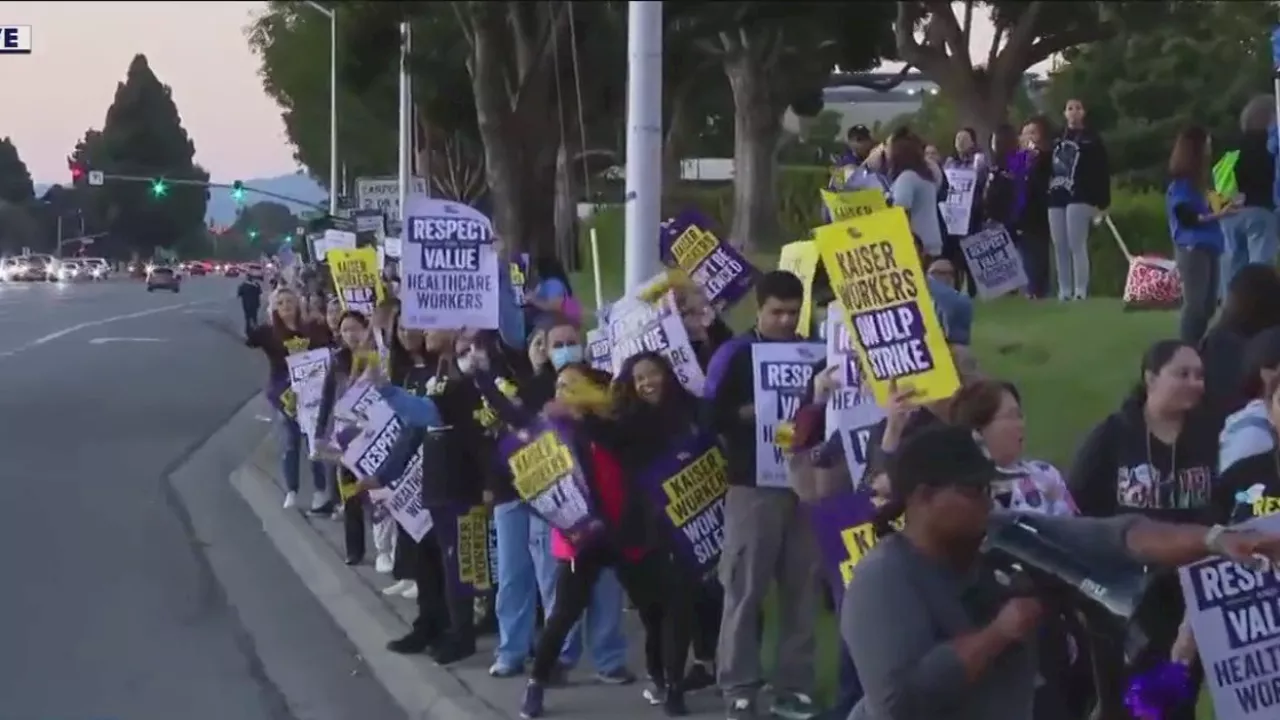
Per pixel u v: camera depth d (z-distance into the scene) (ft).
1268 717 15.52
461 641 30.09
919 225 40.68
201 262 365.81
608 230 78.33
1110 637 15.07
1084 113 51.47
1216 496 17.97
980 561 13.61
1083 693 15.51
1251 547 13.79
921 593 13.16
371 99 119.14
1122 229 67.56
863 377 20.92
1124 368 40.04
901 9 49.44
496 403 26.20
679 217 32.07
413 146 112.47
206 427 72.43
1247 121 38.09
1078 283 51.11
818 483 21.49
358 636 33.09
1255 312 21.03
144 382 93.91
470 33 48.44
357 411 31.63
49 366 103.14
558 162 50.03
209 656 31.58
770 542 24.22
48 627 33.83
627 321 27.89
